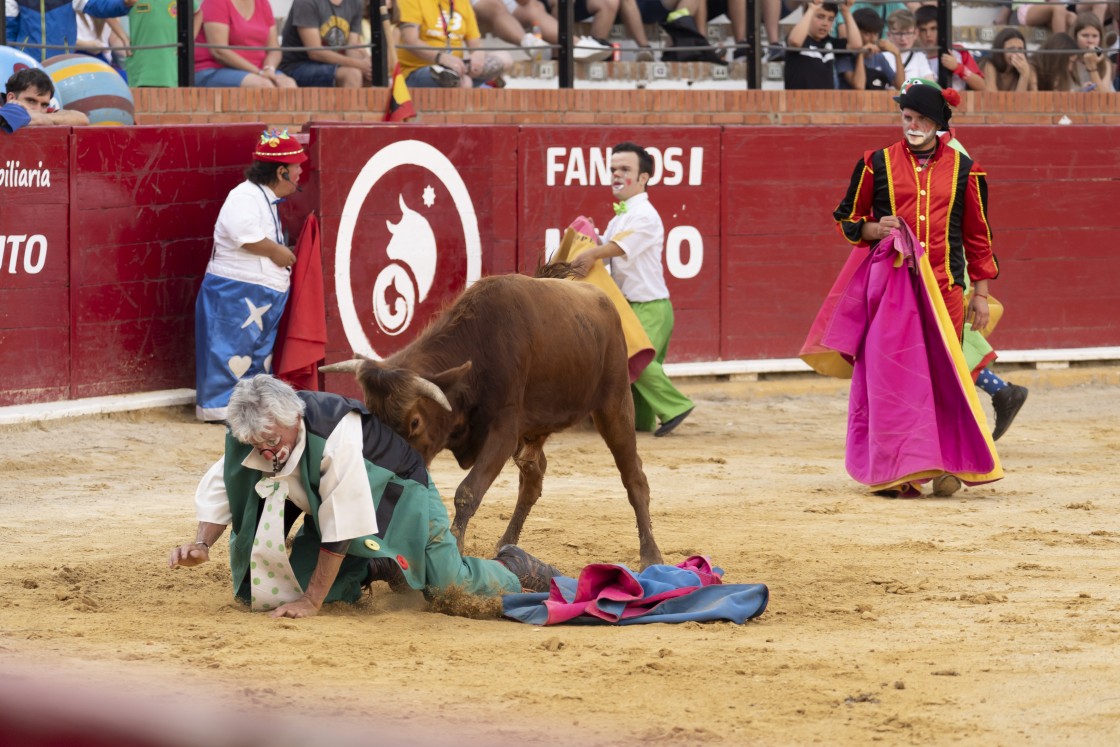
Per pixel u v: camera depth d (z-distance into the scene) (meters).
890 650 13.72
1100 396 41.03
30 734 3.33
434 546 15.48
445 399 15.42
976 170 25.55
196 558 15.09
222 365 31.81
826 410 37.72
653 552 19.03
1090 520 22.97
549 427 18.34
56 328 31.11
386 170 34.78
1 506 23.05
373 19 40.00
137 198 32.59
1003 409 30.62
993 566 18.88
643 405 33.22
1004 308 43.59
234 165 34.62
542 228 37.78
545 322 17.75
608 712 11.09
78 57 34.22
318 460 14.67
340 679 12.09
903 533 21.62
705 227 39.88
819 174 41.03
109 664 12.46
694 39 44.56
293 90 38.44
